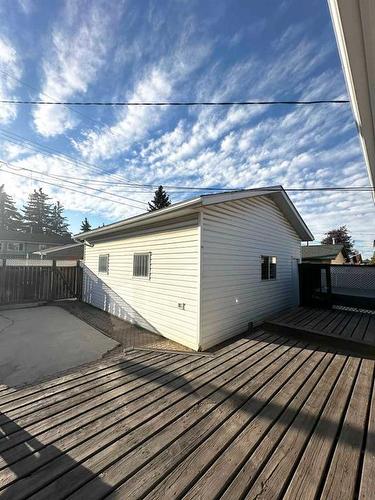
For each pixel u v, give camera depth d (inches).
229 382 110.7
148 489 56.1
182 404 92.5
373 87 51.3
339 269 321.1
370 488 55.9
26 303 363.6
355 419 83.2
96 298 351.3
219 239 201.5
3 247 1125.7
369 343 152.1
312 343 168.9
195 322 184.9
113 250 311.1
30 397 97.6
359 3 35.3
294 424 80.6
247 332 224.2
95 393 100.8
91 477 59.4
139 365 130.9
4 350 180.2
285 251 306.0
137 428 78.3
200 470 61.5
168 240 217.5
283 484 57.4
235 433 75.9
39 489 56.2
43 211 1748.3
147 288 243.0
